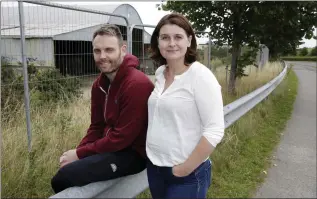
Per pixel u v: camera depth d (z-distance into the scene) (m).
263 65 19.50
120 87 2.28
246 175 4.47
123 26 7.25
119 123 2.28
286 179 4.46
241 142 5.68
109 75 2.38
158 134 2.19
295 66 42.78
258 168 4.75
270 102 9.74
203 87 2.04
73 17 8.23
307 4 9.19
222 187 4.05
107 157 2.26
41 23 7.14
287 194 4.02
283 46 10.64
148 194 3.47
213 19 10.22
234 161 4.85
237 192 3.96
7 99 4.97
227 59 12.12
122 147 2.27
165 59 2.46
